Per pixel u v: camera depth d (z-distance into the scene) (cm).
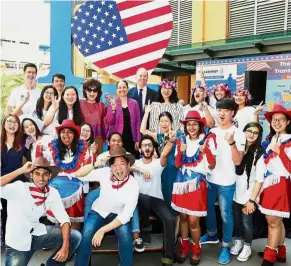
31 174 243
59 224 279
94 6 361
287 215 287
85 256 269
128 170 286
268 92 573
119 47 370
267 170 293
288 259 322
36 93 361
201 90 383
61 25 365
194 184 297
